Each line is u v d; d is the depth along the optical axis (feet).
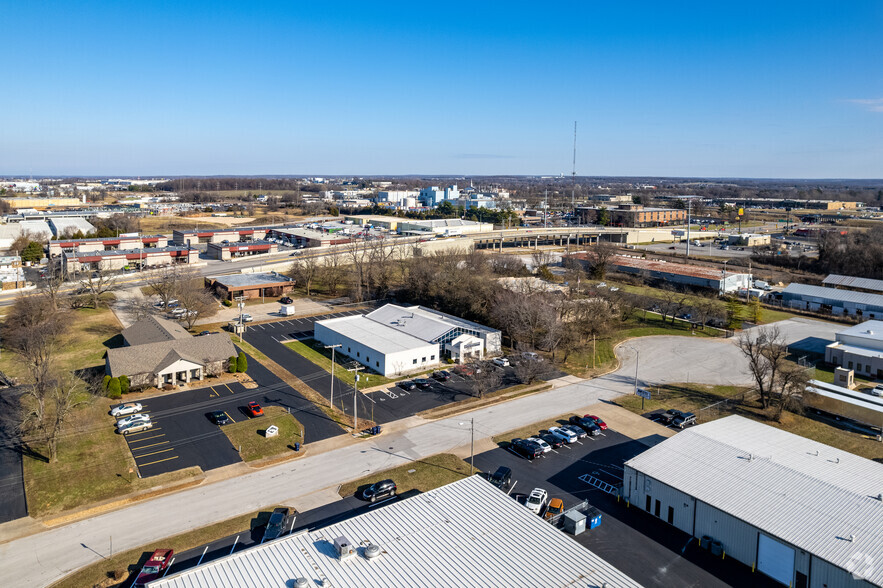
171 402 238.89
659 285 496.64
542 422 226.99
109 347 305.73
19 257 488.85
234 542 152.15
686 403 246.27
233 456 196.44
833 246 573.74
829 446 188.34
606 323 345.72
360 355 290.76
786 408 241.76
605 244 640.99
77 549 148.97
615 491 179.52
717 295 458.50
